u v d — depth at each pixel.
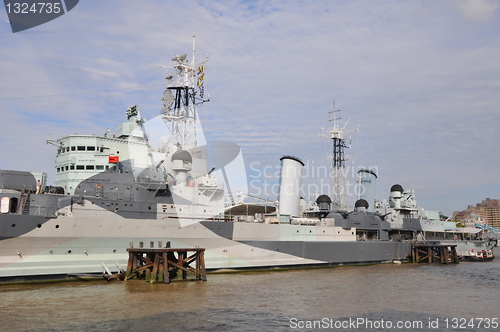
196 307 21.75
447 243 63.59
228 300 23.91
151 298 23.62
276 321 19.59
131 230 30.36
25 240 26.30
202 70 44.47
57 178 39.28
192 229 33.47
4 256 25.72
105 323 18.39
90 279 28.69
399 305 23.95
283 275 35.91
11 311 20.19
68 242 27.94
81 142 38.53
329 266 44.06
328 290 28.48
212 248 34.97
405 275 38.47
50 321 18.56
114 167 33.34
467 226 86.50
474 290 29.69
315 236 43.69
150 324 18.41
